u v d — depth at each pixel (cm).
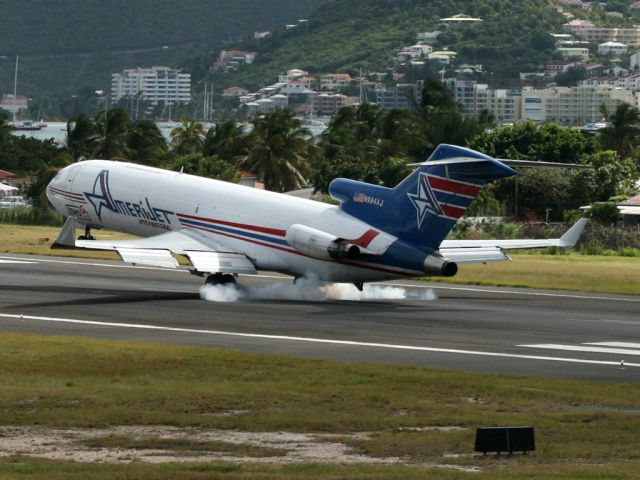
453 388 9550
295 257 15988
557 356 11681
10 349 11131
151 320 13838
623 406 8969
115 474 6469
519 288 18912
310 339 12475
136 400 8856
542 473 6581
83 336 12500
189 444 7525
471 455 7244
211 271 15888
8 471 6569
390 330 13288
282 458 7181
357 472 6619
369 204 15375
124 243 16125
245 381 9738
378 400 9025
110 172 18888
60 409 8525
